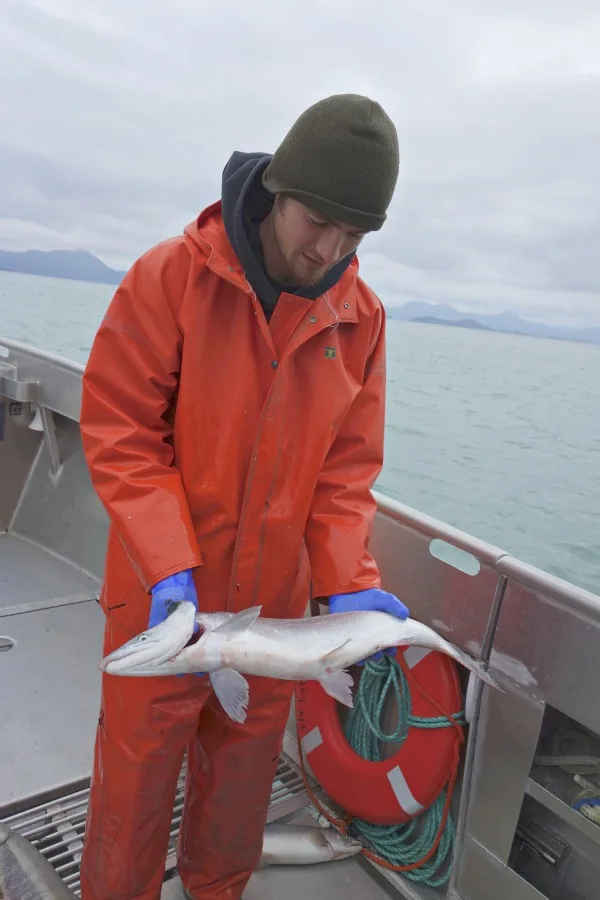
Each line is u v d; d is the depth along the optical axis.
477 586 1.68
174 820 1.99
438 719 1.78
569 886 1.65
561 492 12.70
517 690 1.60
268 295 1.28
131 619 1.36
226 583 1.40
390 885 1.90
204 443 1.32
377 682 1.97
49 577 3.19
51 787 2.00
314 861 1.92
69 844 1.85
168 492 1.28
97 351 1.30
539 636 1.54
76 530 3.36
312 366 1.36
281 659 1.27
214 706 1.53
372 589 1.46
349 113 1.09
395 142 1.14
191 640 1.21
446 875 1.85
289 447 1.35
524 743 1.60
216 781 1.57
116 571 1.38
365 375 1.50
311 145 1.10
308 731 2.06
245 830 1.64
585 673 1.45
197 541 1.34
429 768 1.80
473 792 1.73
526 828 1.72
